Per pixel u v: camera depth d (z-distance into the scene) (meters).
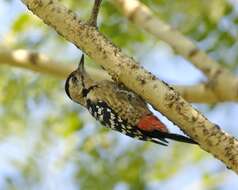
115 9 13.12
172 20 13.19
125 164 14.14
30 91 14.16
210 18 12.87
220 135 7.61
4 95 14.12
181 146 14.46
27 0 7.89
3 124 14.06
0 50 12.09
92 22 7.82
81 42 7.83
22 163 13.77
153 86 7.73
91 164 13.91
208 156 14.38
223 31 12.82
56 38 13.95
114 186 13.95
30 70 12.16
